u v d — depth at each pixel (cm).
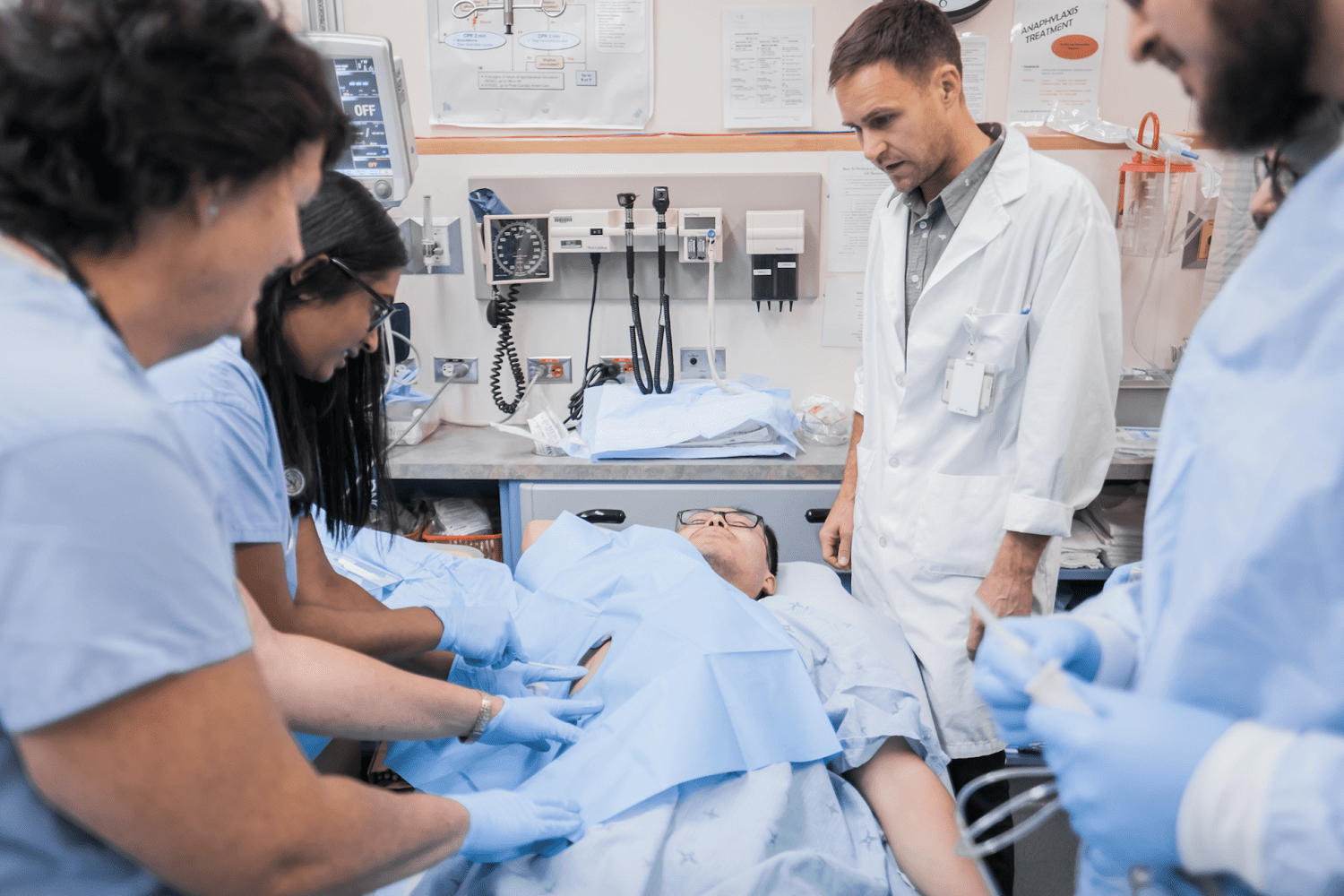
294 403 111
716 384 237
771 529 195
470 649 140
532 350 252
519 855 110
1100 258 157
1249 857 52
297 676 97
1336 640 54
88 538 48
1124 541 213
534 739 124
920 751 136
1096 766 57
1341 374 55
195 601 53
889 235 180
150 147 49
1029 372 158
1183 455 70
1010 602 160
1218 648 60
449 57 237
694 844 112
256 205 57
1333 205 58
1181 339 242
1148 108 234
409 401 235
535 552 184
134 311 55
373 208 106
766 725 126
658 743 119
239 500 97
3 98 47
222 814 55
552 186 238
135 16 48
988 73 232
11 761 53
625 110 239
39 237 51
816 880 109
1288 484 56
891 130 155
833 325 247
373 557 189
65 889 57
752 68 236
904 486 174
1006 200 160
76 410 48
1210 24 55
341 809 65
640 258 243
